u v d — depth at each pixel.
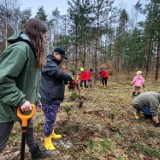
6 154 3.97
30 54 2.66
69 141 4.61
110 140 4.85
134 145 4.85
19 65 2.51
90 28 20.81
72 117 6.08
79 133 4.97
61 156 4.00
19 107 2.63
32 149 3.66
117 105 8.35
